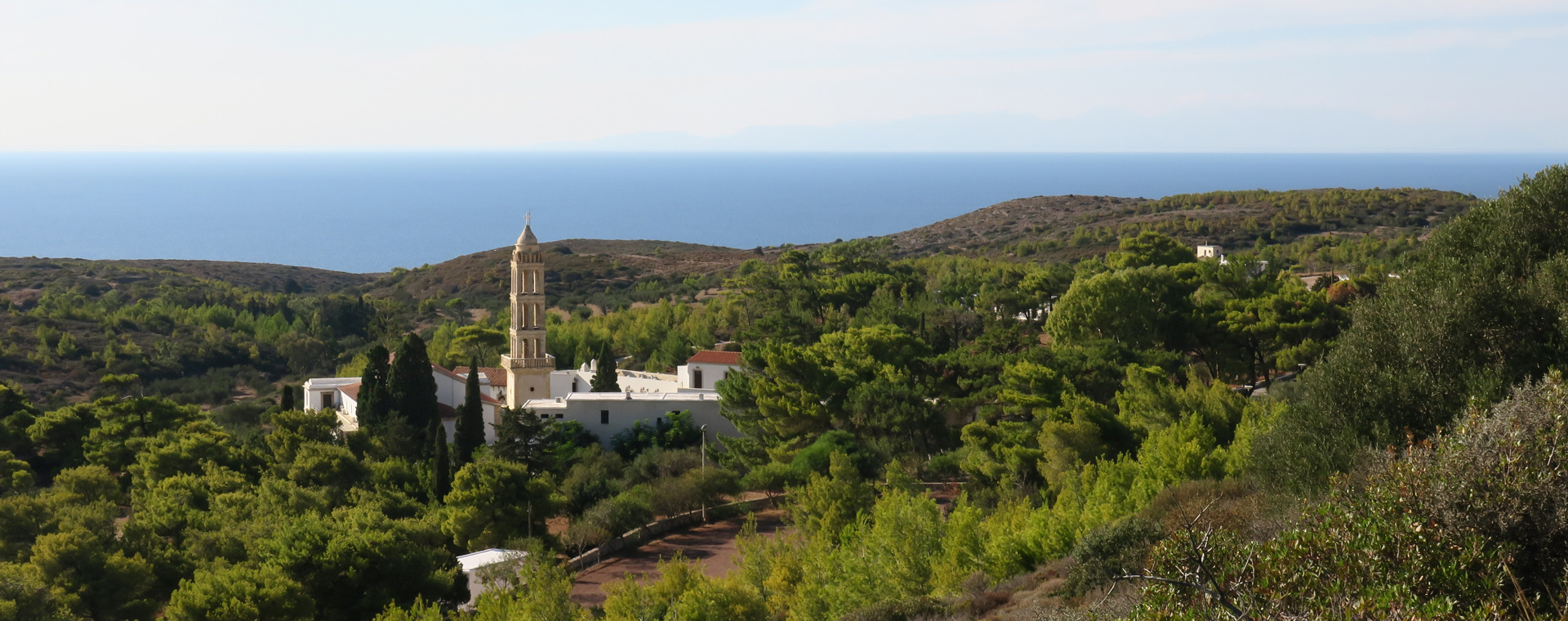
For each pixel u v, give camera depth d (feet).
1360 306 114.73
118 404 259.80
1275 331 261.03
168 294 566.77
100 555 143.33
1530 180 115.24
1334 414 104.94
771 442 226.58
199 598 130.62
